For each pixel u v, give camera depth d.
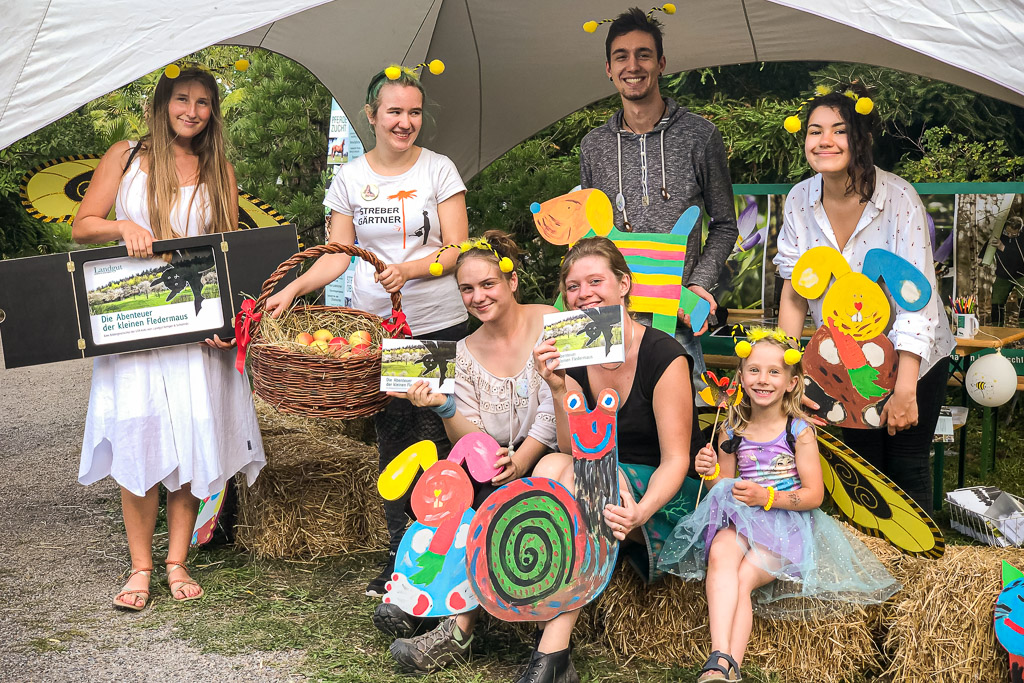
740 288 5.65
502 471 3.24
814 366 3.58
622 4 5.25
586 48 5.68
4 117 3.15
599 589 2.91
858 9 2.94
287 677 3.11
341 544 4.34
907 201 3.53
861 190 3.51
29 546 4.37
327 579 4.03
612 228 3.82
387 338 3.53
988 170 6.91
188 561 4.22
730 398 3.29
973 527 4.30
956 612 2.95
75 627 3.50
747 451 3.23
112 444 3.65
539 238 5.84
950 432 4.56
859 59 5.30
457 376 3.44
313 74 5.48
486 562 3.01
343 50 5.40
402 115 3.72
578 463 2.95
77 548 4.35
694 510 3.24
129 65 3.14
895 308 3.48
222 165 3.77
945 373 3.65
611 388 3.17
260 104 6.73
